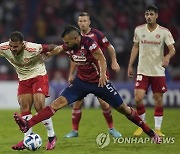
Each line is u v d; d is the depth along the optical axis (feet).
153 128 114.01
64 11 236.22
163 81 99.91
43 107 83.56
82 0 239.91
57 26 230.48
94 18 226.58
